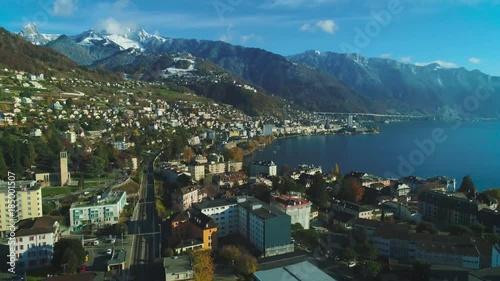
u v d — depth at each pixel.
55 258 165.88
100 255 184.12
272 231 190.75
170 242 198.12
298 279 144.00
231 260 178.12
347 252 180.75
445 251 182.50
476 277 138.38
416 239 192.75
